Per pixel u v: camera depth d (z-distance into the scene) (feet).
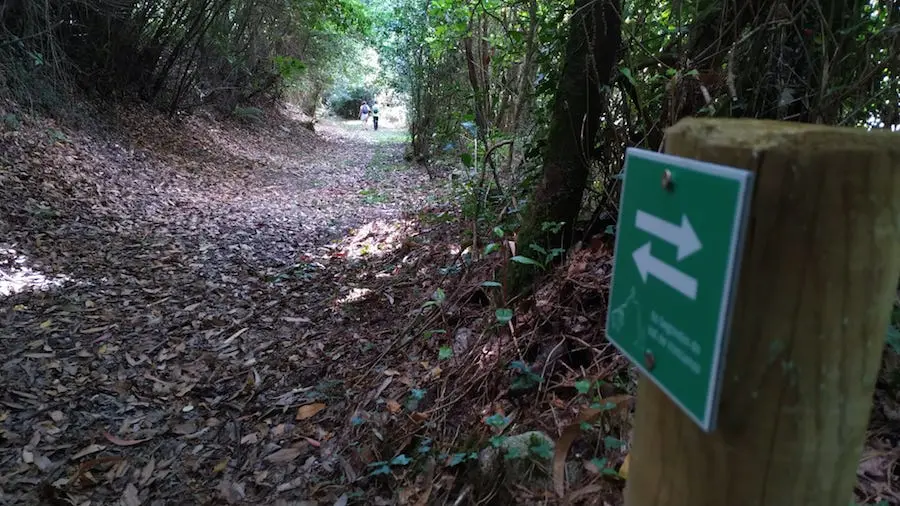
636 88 10.55
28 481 8.79
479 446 7.86
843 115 8.64
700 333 2.77
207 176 32.14
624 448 6.81
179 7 37.55
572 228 11.21
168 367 12.08
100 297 14.80
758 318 2.72
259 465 9.29
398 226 20.77
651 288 3.19
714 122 2.96
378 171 40.70
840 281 2.64
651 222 3.18
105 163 26.25
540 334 9.68
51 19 29.60
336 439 9.68
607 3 10.09
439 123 32.42
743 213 2.48
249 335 13.53
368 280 16.17
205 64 44.57
